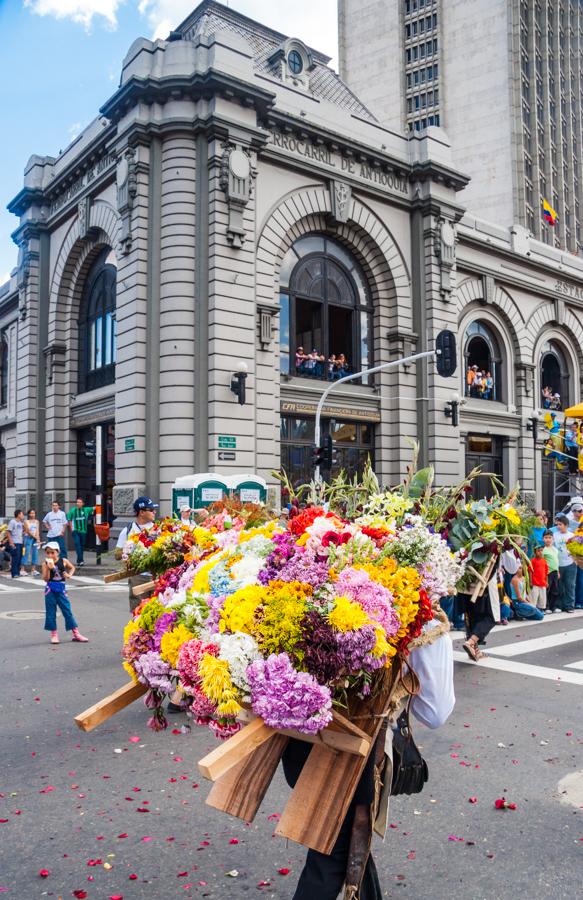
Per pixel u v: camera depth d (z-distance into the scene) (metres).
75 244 25.28
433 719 2.88
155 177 20.16
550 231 67.25
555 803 4.50
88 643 9.78
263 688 2.22
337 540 2.56
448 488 3.76
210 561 2.80
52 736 5.82
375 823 2.71
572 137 76.62
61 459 26.42
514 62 63.91
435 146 25.19
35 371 27.33
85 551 24.72
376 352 24.67
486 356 30.23
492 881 3.52
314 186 22.52
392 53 71.38
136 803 4.48
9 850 3.84
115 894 3.39
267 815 4.31
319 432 20.94
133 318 19.88
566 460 27.11
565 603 13.45
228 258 19.70
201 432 19.38
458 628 10.88
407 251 25.17
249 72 20.36
